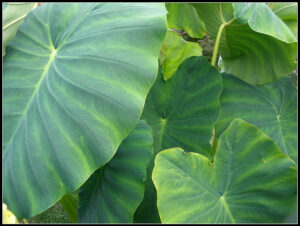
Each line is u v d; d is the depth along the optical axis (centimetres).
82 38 72
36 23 83
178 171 65
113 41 68
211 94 92
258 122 104
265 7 91
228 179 70
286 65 102
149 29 69
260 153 71
